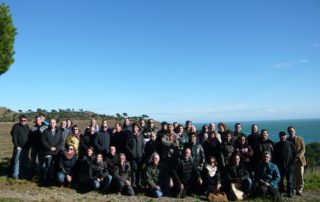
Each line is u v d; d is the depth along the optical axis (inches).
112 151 502.3
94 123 549.0
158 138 521.3
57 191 473.1
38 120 544.1
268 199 469.1
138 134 520.4
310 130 7470.5
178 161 491.5
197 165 501.0
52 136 515.5
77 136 537.3
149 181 482.0
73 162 509.7
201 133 549.3
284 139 498.9
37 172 559.5
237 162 488.7
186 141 532.4
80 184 508.1
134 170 515.2
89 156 505.0
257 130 521.3
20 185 488.7
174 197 478.3
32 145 538.6
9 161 716.7
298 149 508.1
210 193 471.5
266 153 485.4
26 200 415.5
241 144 506.3
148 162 510.6
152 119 564.7
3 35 644.7
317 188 543.5
